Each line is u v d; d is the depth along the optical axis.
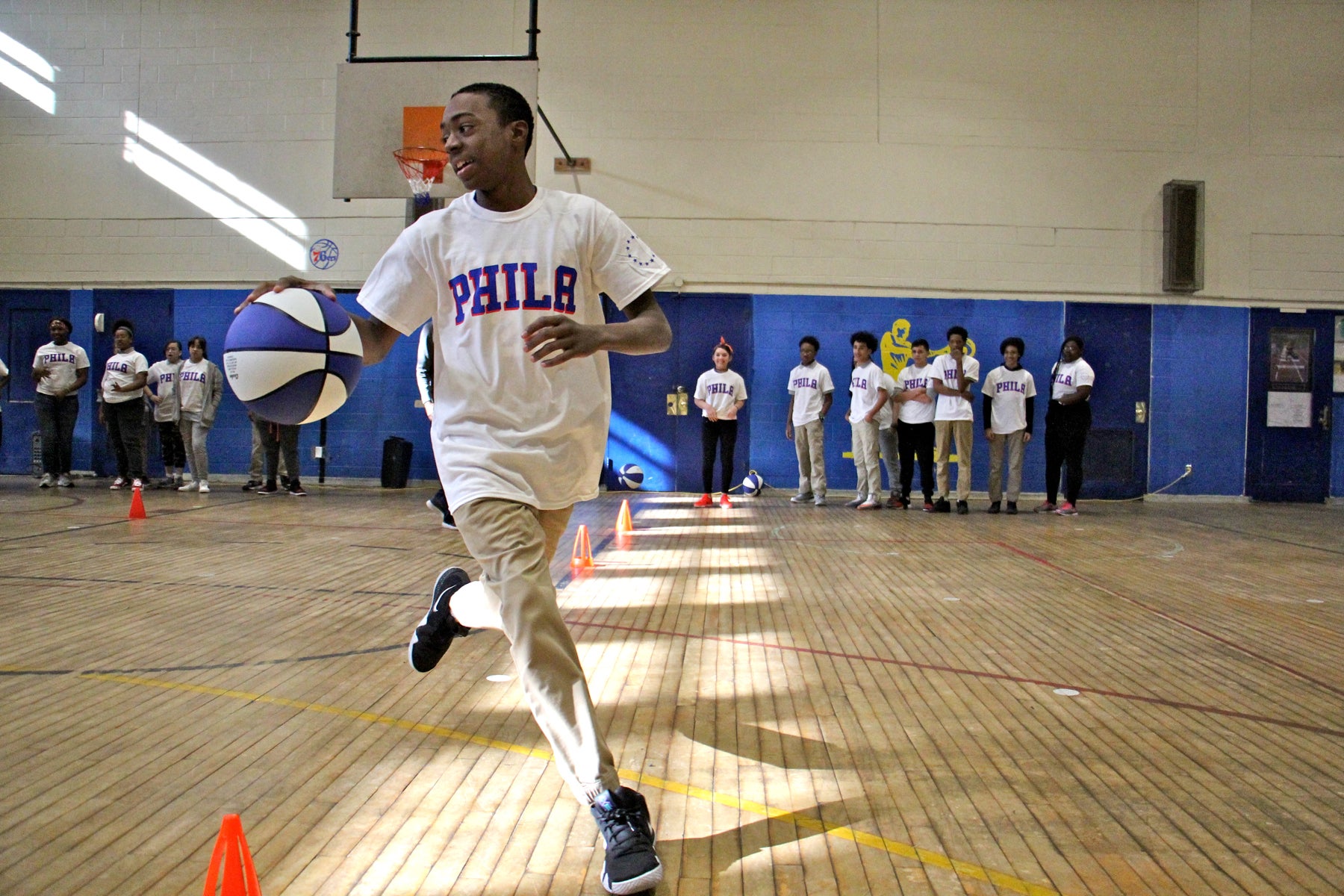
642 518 8.96
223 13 11.74
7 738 2.66
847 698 3.18
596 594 5.09
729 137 11.53
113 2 11.78
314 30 11.68
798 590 5.21
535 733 2.75
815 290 11.59
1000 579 5.59
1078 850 2.04
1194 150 11.66
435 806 2.23
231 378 2.08
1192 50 11.66
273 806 2.22
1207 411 11.71
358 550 6.37
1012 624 4.36
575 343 1.87
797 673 3.48
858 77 11.56
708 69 11.53
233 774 2.41
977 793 2.36
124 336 10.70
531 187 2.19
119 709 2.93
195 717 2.87
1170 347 11.69
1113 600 4.96
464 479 2.02
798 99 11.54
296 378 2.06
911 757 2.61
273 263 11.70
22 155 11.90
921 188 11.58
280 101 11.70
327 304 2.16
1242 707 3.11
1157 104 11.66
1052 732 2.84
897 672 3.52
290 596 4.76
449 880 1.87
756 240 11.56
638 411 11.70
